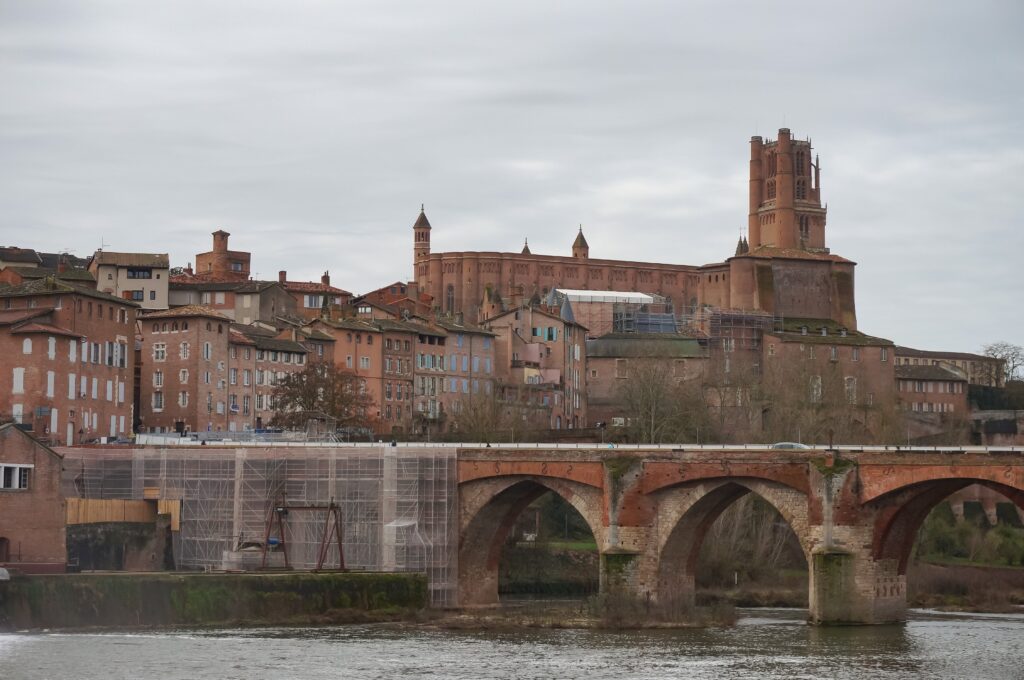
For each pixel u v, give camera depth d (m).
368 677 143.38
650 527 191.12
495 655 157.38
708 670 149.38
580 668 149.62
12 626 163.88
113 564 199.38
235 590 179.00
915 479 172.75
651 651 161.25
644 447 192.75
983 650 162.75
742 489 189.25
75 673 142.62
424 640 168.12
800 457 181.12
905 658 157.25
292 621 179.50
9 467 185.25
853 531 178.25
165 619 173.62
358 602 187.25
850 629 178.12
